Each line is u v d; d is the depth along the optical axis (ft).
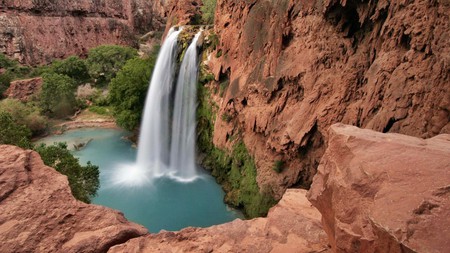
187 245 24.77
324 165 19.61
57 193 26.76
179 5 162.61
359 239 14.24
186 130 115.24
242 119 86.38
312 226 26.23
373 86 49.90
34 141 123.75
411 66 43.86
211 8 151.53
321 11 63.67
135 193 91.20
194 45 115.44
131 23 247.91
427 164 14.98
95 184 65.51
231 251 24.40
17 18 176.35
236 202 82.89
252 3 86.22
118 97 121.49
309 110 63.36
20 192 26.02
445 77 38.22
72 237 24.36
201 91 111.14
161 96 123.54
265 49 80.18
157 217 80.53
